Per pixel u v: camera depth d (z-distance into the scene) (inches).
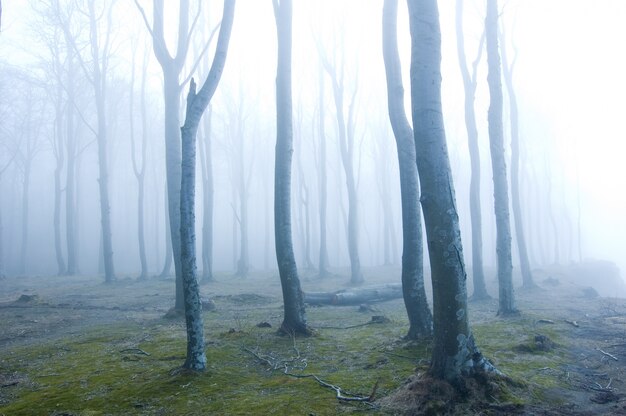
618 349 334.0
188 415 226.8
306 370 297.9
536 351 327.9
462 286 232.8
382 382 261.1
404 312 566.3
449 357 230.1
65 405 248.1
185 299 298.7
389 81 378.9
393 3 384.2
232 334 402.6
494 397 224.2
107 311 623.2
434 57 245.9
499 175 507.8
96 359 348.8
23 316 582.9
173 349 366.6
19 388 285.7
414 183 359.9
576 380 266.5
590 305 587.8
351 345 365.1
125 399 252.7
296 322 401.1
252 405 234.8
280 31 415.2
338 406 228.2
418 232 357.1
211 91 321.4
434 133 240.2
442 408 213.5
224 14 331.3
